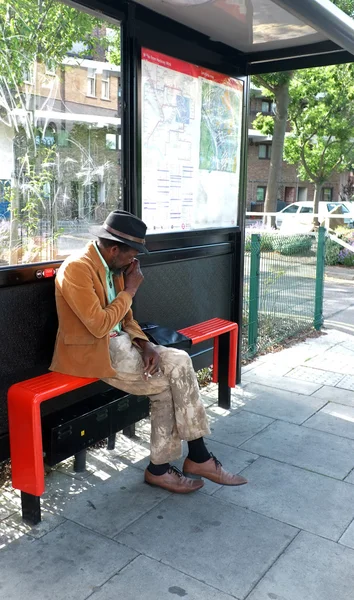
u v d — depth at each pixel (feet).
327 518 9.07
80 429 9.32
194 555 8.07
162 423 9.64
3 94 9.54
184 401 9.44
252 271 17.38
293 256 20.38
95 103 10.78
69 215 10.80
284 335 20.27
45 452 9.02
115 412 10.06
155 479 9.82
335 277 38.58
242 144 14.62
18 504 9.42
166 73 11.81
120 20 10.52
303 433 12.31
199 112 12.98
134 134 11.07
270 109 88.89
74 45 10.34
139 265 10.75
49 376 9.12
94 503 9.43
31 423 8.29
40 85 10.04
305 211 67.21
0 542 8.32
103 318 8.77
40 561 7.89
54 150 10.41
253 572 7.72
